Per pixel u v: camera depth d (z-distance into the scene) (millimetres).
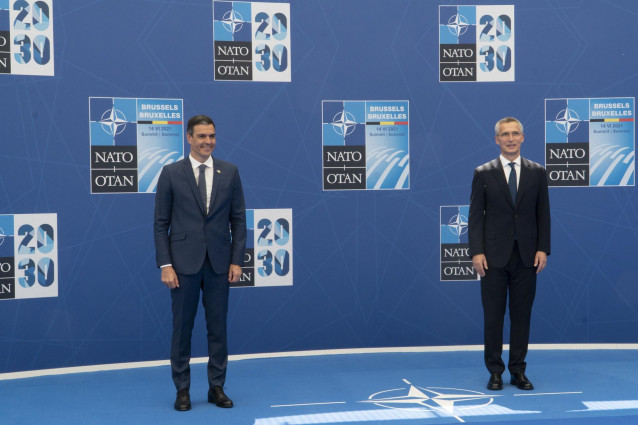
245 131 4559
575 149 4707
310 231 4656
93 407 3475
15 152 4172
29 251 4211
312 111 4637
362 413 3314
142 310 4434
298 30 4609
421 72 4691
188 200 3396
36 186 4219
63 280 4281
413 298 4734
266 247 4605
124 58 4363
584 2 4676
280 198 4613
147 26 4398
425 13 4684
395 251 4723
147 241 4441
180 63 4457
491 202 3666
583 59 4695
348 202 4684
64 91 4262
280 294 4633
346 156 4672
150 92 4414
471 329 4727
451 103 4707
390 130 4691
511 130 3629
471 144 4719
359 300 4703
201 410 3396
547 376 4000
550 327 4734
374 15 4660
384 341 4727
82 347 4316
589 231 4723
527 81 4703
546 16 4688
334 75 4648
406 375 4078
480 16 4691
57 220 4262
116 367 4367
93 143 4324
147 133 4418
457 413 3295
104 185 4352
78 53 4281
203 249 3385
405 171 4707
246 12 4547
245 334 4590
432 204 4727
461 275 4754
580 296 4727
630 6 4672
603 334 4738
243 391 3754
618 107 4691
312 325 4664
